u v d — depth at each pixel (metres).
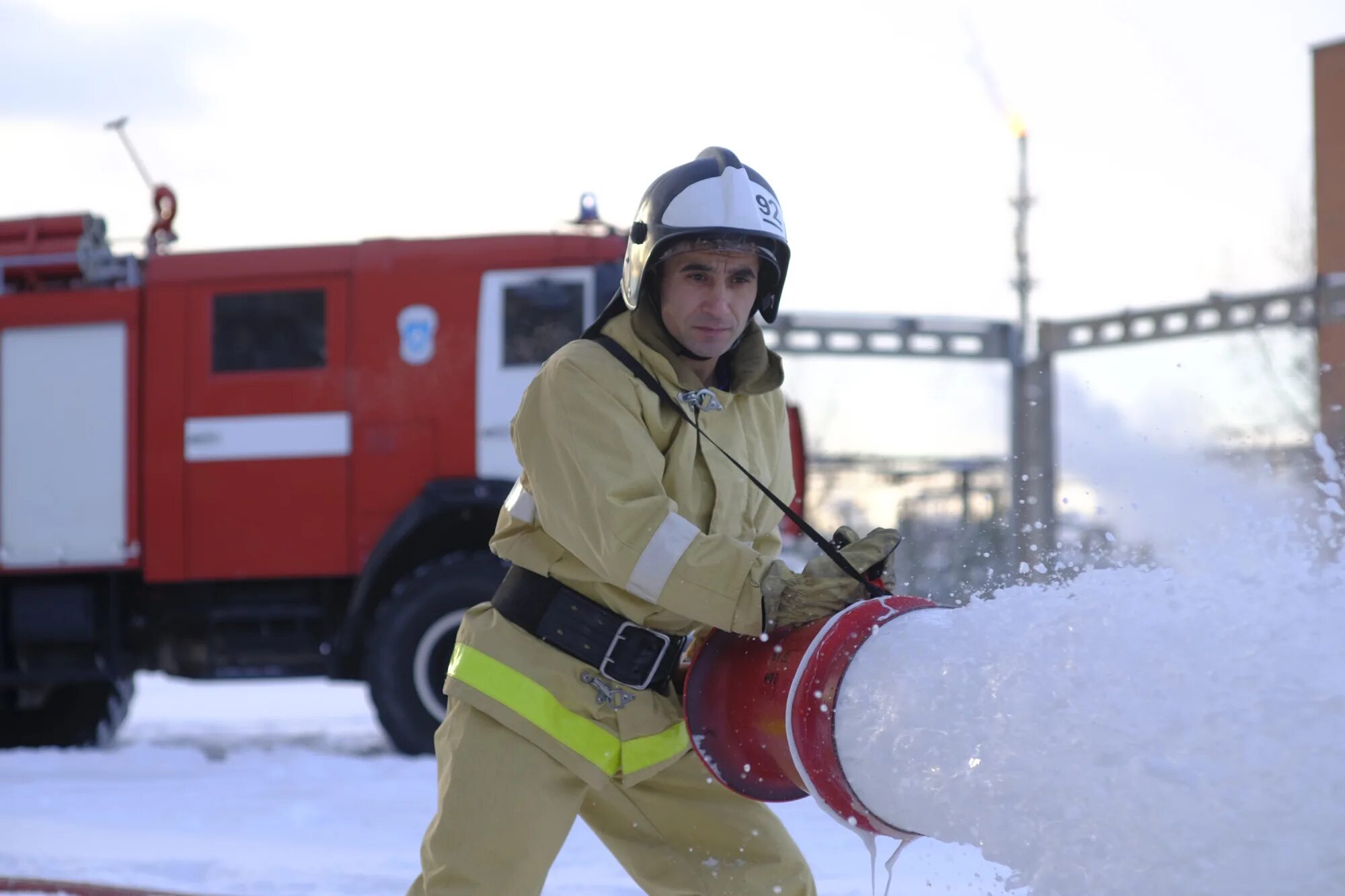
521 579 2.53
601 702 2.46
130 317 7.69
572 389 2.40
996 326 17.28
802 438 7.23
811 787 2.28
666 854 2.64
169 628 7.64
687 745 2.55
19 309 7.78
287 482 7.48
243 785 6.66
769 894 2.59
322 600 7.52
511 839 2.40
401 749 7.07
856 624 2.27
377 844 5.18
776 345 17.02
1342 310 13.54
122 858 4.91
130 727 10.20
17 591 7.76
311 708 12.01
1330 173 13.41
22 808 6.12
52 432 7.70
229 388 7.56
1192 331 15.17
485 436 7.37
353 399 7.47
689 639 2.62
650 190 2.54
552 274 7.42
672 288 2.53
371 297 7.52
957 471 19.89
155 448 7.57
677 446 2.46
